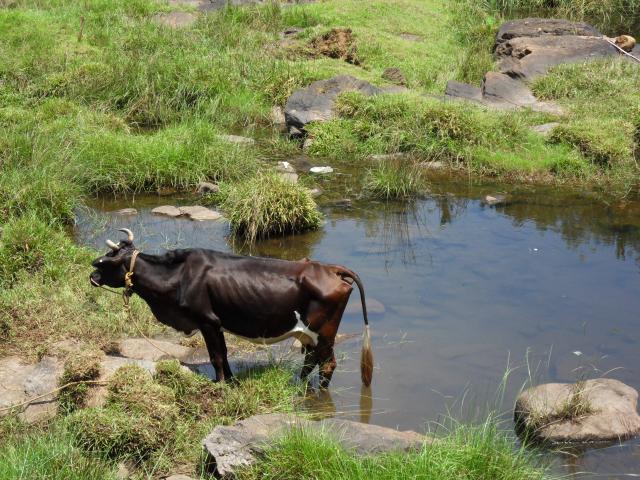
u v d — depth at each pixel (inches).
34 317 322.0
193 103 633.6
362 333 334.0
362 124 572.1
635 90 632.4
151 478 237.3
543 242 429.7
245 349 317.4
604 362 313.6
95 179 491.2
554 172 527.2
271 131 609.9
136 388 257.0
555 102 623.2
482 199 492.4
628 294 370.3
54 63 658.8
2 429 256.2
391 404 285.3
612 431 267.1
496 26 824.3
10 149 467.8
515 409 279.9
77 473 226.8
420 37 804.6
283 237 436.1
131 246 288.2
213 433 237.8
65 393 266.7
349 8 844.6
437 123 556.4
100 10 805.2
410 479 220.5
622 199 491.5
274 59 701.3
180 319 283.6
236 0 885.8
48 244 373.1
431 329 337.4
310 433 239.5
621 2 925.2
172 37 727.7
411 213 471.8
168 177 504.4
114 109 614.2
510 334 334.0
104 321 324.5
